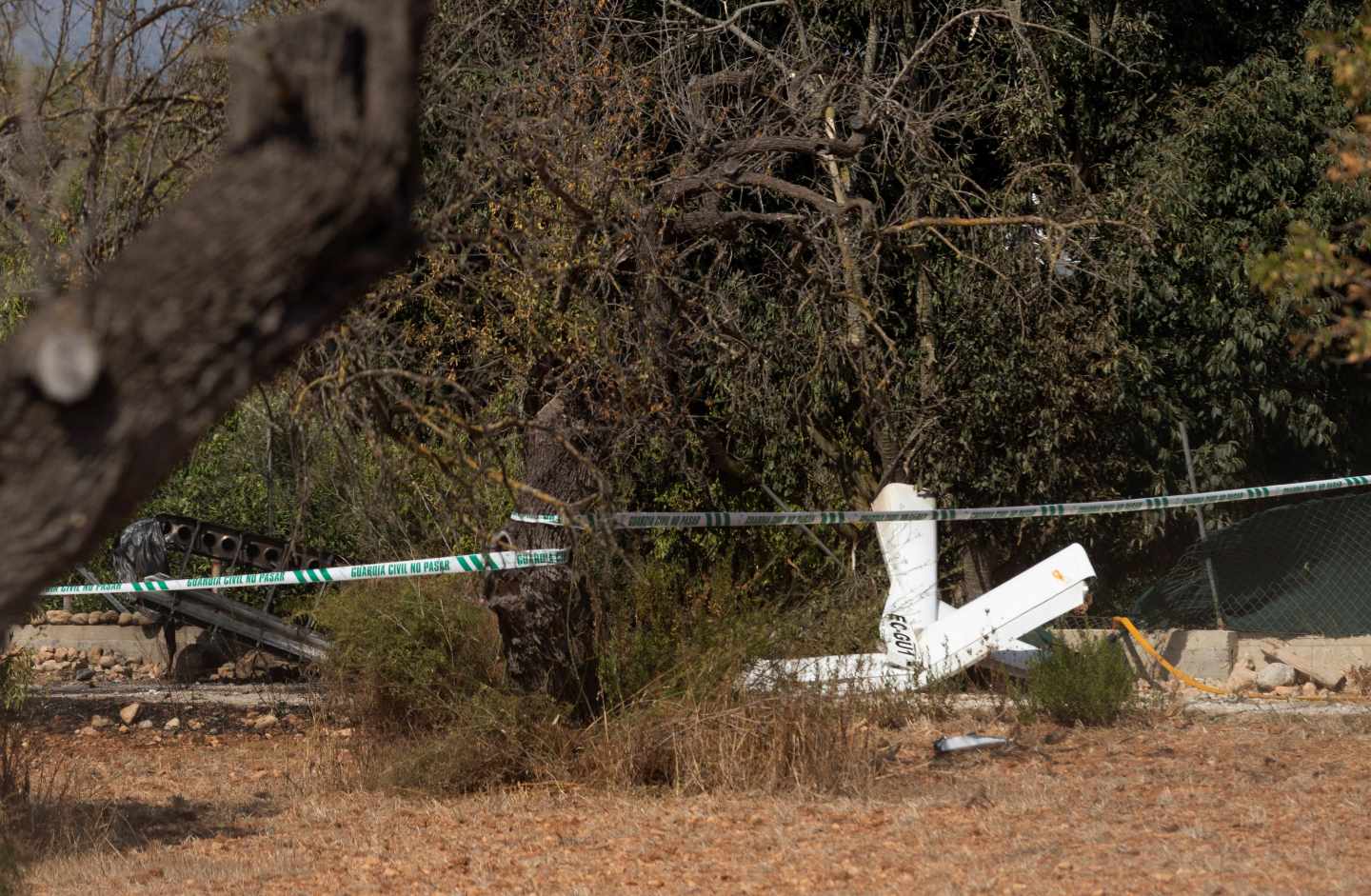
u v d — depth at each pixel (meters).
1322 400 34.44
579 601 18.33
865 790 16.64
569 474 17.84
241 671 34.16
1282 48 33.81
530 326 16.64
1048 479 31.22
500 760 17.83
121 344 4.91
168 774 20.34
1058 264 28.98
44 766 19.95
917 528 24.47
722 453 26.64
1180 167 31.00
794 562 26.81
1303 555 29.33
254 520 34.09
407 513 18.70
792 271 24.95
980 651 23.61
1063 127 31.67
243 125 5.15
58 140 13.41
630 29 24.69
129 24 14.02
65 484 4.95
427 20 5.27
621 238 17.69
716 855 13.57
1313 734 20.36
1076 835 13.84
